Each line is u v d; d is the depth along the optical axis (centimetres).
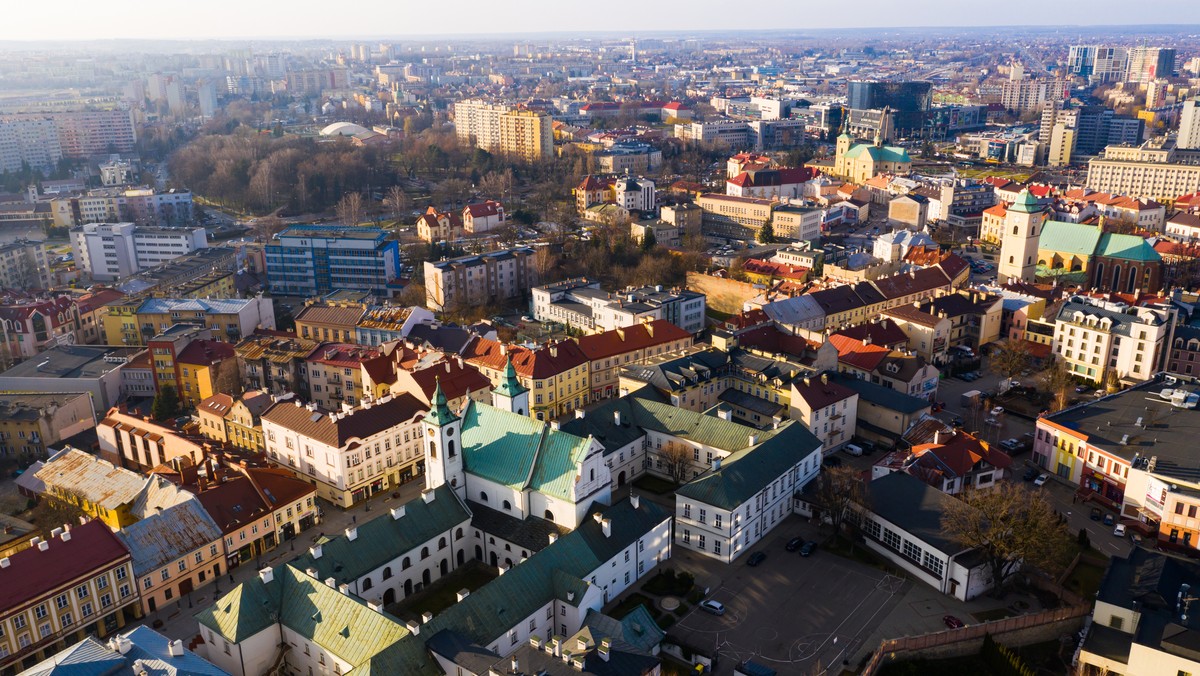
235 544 17400
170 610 16238
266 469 18488
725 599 16100
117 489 18912
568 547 15575
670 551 17512
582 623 14625
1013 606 15750
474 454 17888
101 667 12181
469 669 12444
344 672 13312
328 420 19688
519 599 14525
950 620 15275
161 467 19600
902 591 16225
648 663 13088
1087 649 13825
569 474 16638
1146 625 13612
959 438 19788
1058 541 15912
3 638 14175
